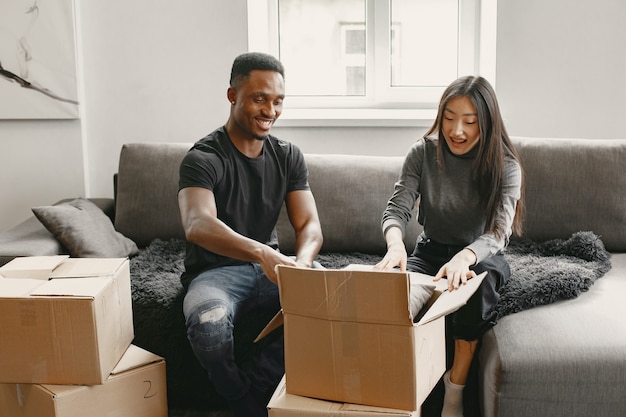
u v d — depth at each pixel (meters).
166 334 2.07
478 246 1.89
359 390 1.49
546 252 2.48
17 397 1.72
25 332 1.64
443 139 2.07
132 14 2.97
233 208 2.09
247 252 1.83
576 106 2.94
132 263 2.41
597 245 2.41
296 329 1.52
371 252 2.65
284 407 1.50
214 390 2.10
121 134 3.05
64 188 3.04
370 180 2.66
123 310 1.85
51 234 2.43
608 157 2.59
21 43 2.90
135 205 2.70
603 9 2.87
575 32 2.89
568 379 1.72
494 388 1.75
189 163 2.02
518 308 1.94
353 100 3.21
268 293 2.05
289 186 2.22
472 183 2.05
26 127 3.00
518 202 2.13
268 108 2.03
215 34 2.98
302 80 3.24
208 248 1.89
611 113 2.94
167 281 2.21
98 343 1.64
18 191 3.04
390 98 3.19
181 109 3.03
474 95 1.95
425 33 3.19
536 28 2.90
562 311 1.92
